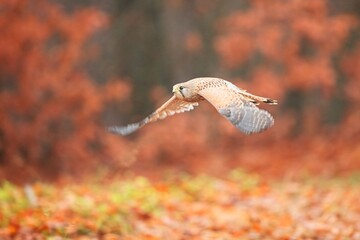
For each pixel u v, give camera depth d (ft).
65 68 76.64
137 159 86.33
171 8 113.39
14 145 74.23
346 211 50.24
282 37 91.35
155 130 90.84
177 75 113.50
